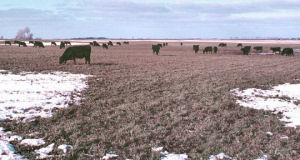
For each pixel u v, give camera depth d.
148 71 22.91
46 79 16.88
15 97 11.79
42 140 7.61
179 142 7.92
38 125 8.80
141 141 7.86
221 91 15.19
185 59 37.50
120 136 8.19
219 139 8.25
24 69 20.86
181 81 18.12
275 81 19.72
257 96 14.67
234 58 41.78
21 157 6.47
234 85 17.17
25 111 10.05
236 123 9.83
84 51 26.39
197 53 55.47
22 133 8.05
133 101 12.38
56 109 10.54
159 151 7.22
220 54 53.44
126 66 26.36
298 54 56.06
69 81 16.56
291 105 12.94
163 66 27.31
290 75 23.02
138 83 16.72
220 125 9.51
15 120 8.97
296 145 7.96
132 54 46.47
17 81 15.62
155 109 11.16
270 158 7.01
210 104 12.23
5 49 48.19
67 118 9.68
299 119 10.67
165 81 17.92
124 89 14.91
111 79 18.05
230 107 12.10
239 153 7.27
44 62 26.73
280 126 9.66
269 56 49.03
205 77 20.16
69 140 7.74
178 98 13.12
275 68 28.12
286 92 16.05
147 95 13.66
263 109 12.02
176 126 9.34
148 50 63.59
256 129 9.34
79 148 7.16
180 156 7.05
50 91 13.41
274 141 8.21
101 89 14.64
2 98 11.47
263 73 23.81
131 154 7.00
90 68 23.34
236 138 8.31
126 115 10.27
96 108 11.08
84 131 8.50
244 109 11.80
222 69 25.86
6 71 19.28
